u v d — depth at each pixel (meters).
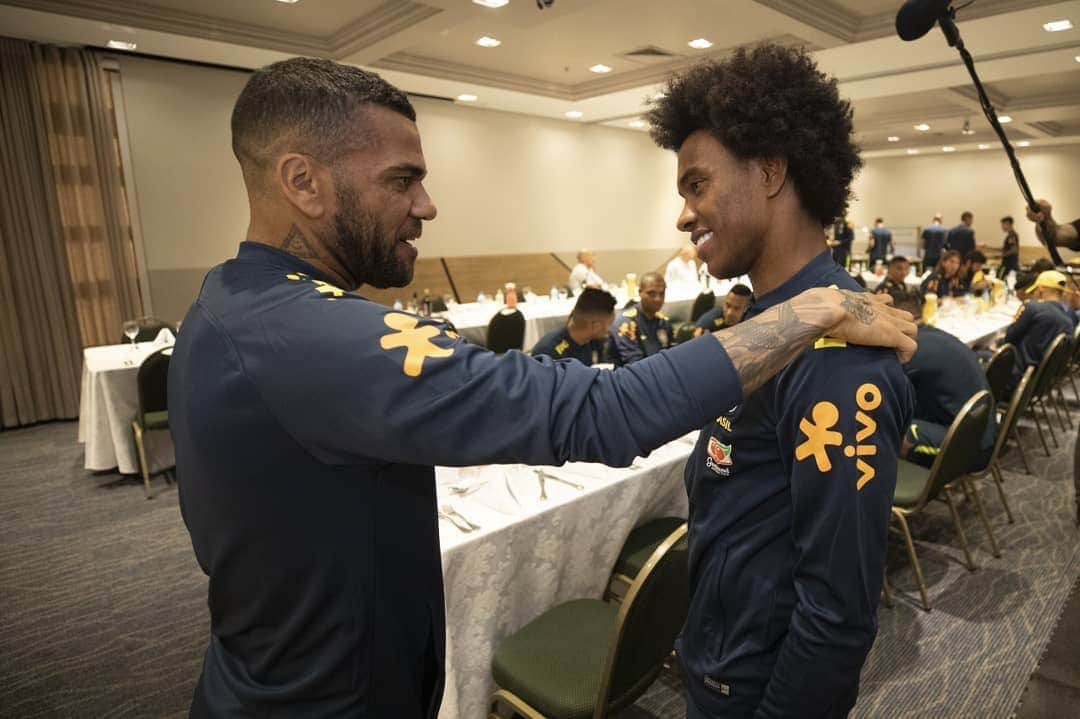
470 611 1.52
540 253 9.06
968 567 2.54
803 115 0.70
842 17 5.04
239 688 0.68
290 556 0.61
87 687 2.01
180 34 4.73
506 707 1.60
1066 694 1.87
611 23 5.13
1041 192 13.20
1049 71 6.18
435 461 0.53
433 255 8.01
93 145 5.20
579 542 1.75
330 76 0.60
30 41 4.84
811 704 0.71
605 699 1.25
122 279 5.45
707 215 0.74
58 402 5.14
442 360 0.52
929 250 10.81
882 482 0.66
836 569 0.67
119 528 3.11
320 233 0.62
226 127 5.98
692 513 0.90
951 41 1.02
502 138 8.38
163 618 2.37
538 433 0.51
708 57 0.77
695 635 0.88
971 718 1.79
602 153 9.65
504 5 4.28
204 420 0.58
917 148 12.66
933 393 2.67
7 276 4.85
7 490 3.60
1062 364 3.66
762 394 0.75
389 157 0.61
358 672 0.66
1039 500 3.17
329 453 0.58
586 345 3.11
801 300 0.62
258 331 0.57
